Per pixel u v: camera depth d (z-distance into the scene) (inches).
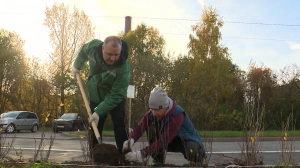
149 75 749.3
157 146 124.1
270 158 209.9
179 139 133.6
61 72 1009.5
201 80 767.7
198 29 951.0
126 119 153.9
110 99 141.7
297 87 839.1
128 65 148.7
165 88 775.1
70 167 121.6
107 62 138.6
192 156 127.1
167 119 126.6
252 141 128.8
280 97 796.6
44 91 946.1
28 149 239.1
